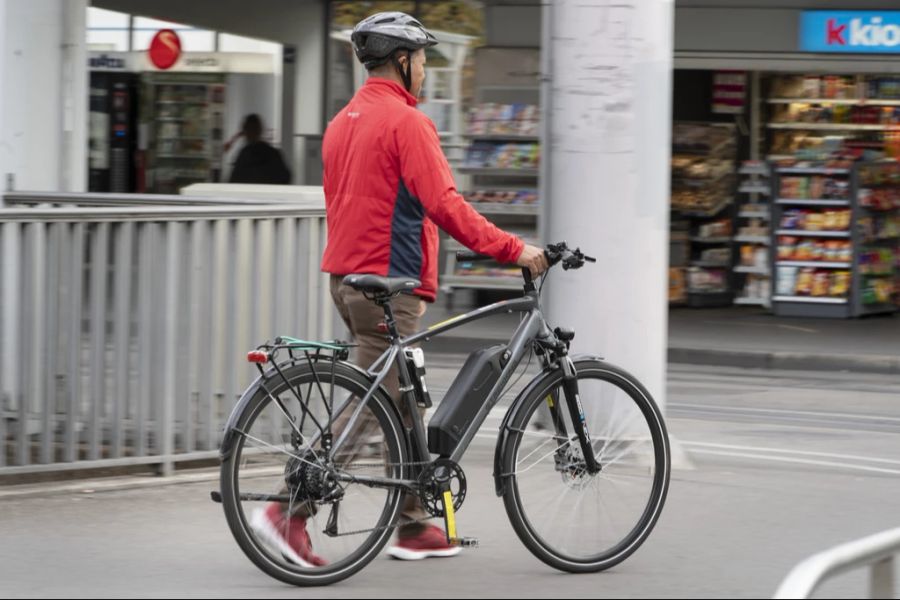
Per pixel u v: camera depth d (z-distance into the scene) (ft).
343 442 45.55
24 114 74.84
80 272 57.41
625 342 64.54
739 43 137.90
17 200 68.80
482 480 60.95
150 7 165.07
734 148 145.48
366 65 48.49
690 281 144.15
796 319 135.74
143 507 55.62
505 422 47.01
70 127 77.97
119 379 58.70
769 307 142.41
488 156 140.67
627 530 48.78
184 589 45.21
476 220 46.78
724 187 145.07
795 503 58.70
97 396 58.34
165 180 187.11
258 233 60.70
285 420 44.78
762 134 145.48
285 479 44.86
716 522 55.26
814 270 137.18
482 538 52.21
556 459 47.67
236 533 44.11
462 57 143.95
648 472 49.08
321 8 167.02
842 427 80.84
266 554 44.68
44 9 75.72
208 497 57.31
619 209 64.18
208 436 60.85
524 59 140.77
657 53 64.28
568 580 47.01
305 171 169.17
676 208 144.15
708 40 138.21
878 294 138.92
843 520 55.83
